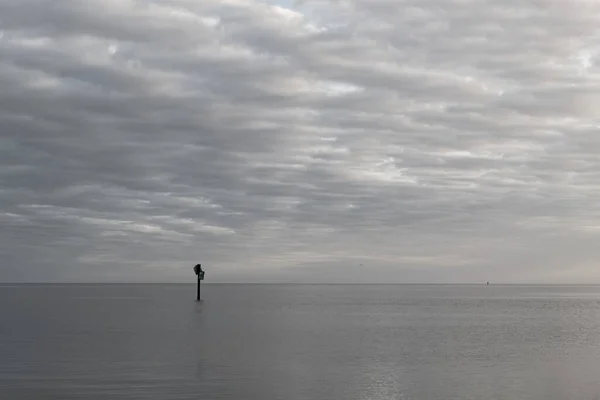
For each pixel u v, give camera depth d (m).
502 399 28.58
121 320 79.25
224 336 57.16
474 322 79.94
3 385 31.38
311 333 61.06
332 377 34.06
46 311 101.44
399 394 29.64
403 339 55.47
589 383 32.47
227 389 30.58
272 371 35.94
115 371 35.69
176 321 77.56
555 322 80.69
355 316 91.50
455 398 28.80
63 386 31.14
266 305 129.50
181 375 34.41
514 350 47.12
